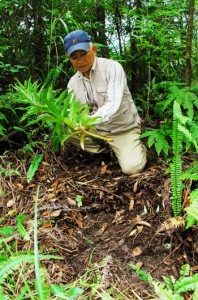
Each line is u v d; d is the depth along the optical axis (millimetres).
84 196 2557
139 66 3490
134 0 3570
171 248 2086
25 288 1720
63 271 2037
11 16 3150
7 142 3145
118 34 3490
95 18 3438
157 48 2830
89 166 2879
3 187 2703
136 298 1826
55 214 2422
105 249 2168
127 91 2660
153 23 2783
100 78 2510
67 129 2244
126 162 2646
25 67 3000
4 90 3305
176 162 2045
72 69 3473
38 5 3162
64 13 3207
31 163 2775
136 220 2312
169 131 2611
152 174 2580
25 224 2363
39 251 2150
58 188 2646
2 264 1767
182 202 2201
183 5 2988
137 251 2123
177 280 1902
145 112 3297
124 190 2545
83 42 2350
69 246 2211
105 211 2477
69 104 2137
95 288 1747
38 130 3131
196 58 3088
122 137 2734
